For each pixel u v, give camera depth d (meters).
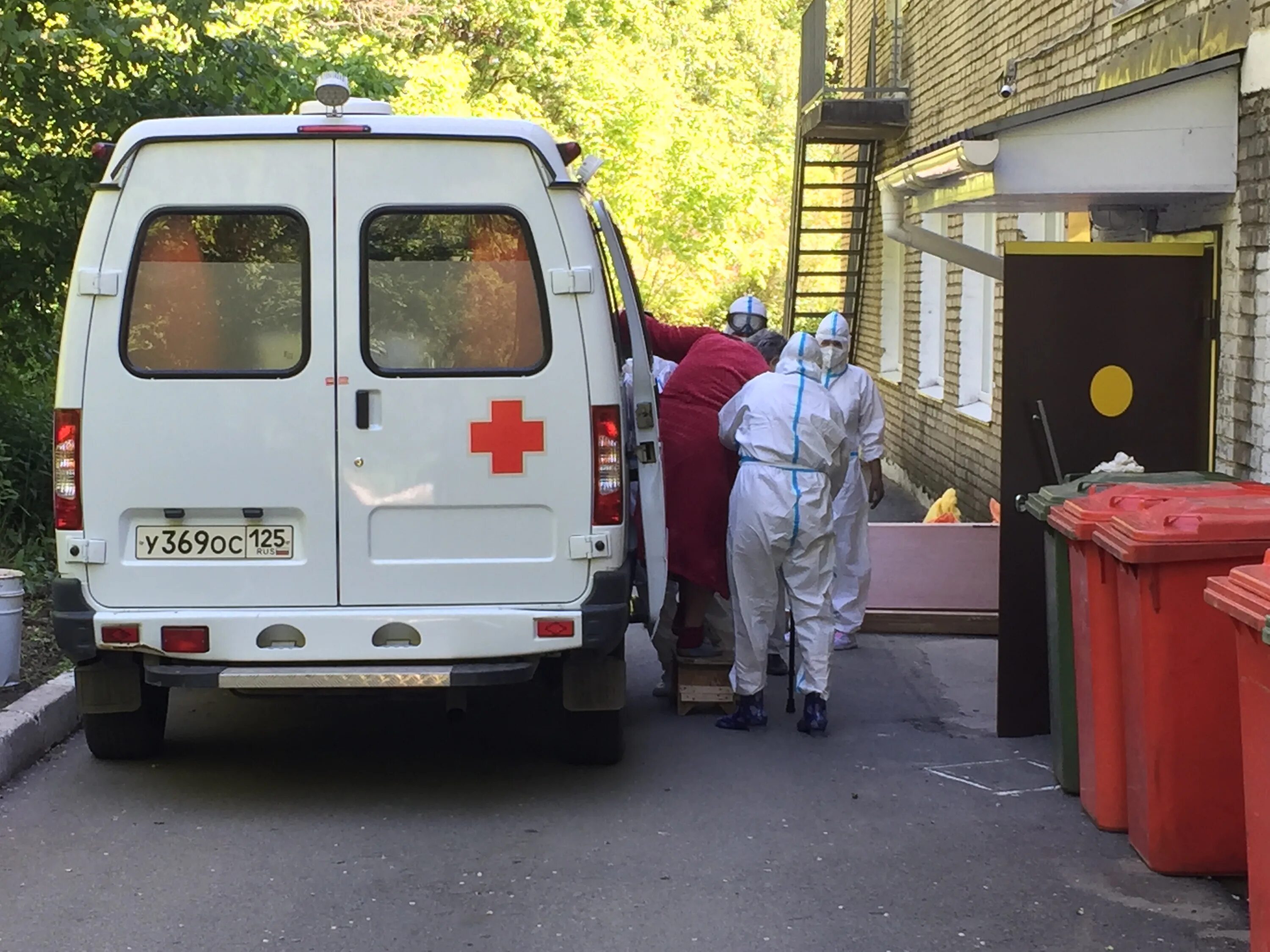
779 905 4.45
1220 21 6.63
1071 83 9.27
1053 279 6.45
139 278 5.06
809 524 6.24
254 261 5.07
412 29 22.22
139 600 5.10
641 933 4.23
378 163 5.07
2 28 8.38
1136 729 4.84
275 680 4.99
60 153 9.66
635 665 7.95
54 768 5.86
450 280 5.09
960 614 8.46
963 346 12.21
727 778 5.79
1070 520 5.15
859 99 14.54
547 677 5.82
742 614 6.38
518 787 5.66
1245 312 6.33
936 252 7.72
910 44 14.37
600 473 5.12
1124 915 4.39
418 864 4.79
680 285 25.52
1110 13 8.43
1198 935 4.24
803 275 16.92
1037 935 4.24
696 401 6.68
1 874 4.68
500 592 5.13
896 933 4.25
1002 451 6.48
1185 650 4.62
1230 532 4.54
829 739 6.38
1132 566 4.70
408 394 5.08
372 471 5.08
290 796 5.53
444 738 6.38
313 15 18.78
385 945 4.14
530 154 5.10
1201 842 4.66
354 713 6.80
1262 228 6.16
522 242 5.10
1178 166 6.47
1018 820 5.29
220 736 6.39
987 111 11.46
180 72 9.67
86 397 5.05
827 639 6.39
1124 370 6.48
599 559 5.13
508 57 23.61
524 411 5.09
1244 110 6.36
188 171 5.06
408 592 5.12
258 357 5.07
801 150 15.70
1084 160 6.49
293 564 5.09
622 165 22.95
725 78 30.59
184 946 4.13
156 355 5.07
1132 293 6.48
